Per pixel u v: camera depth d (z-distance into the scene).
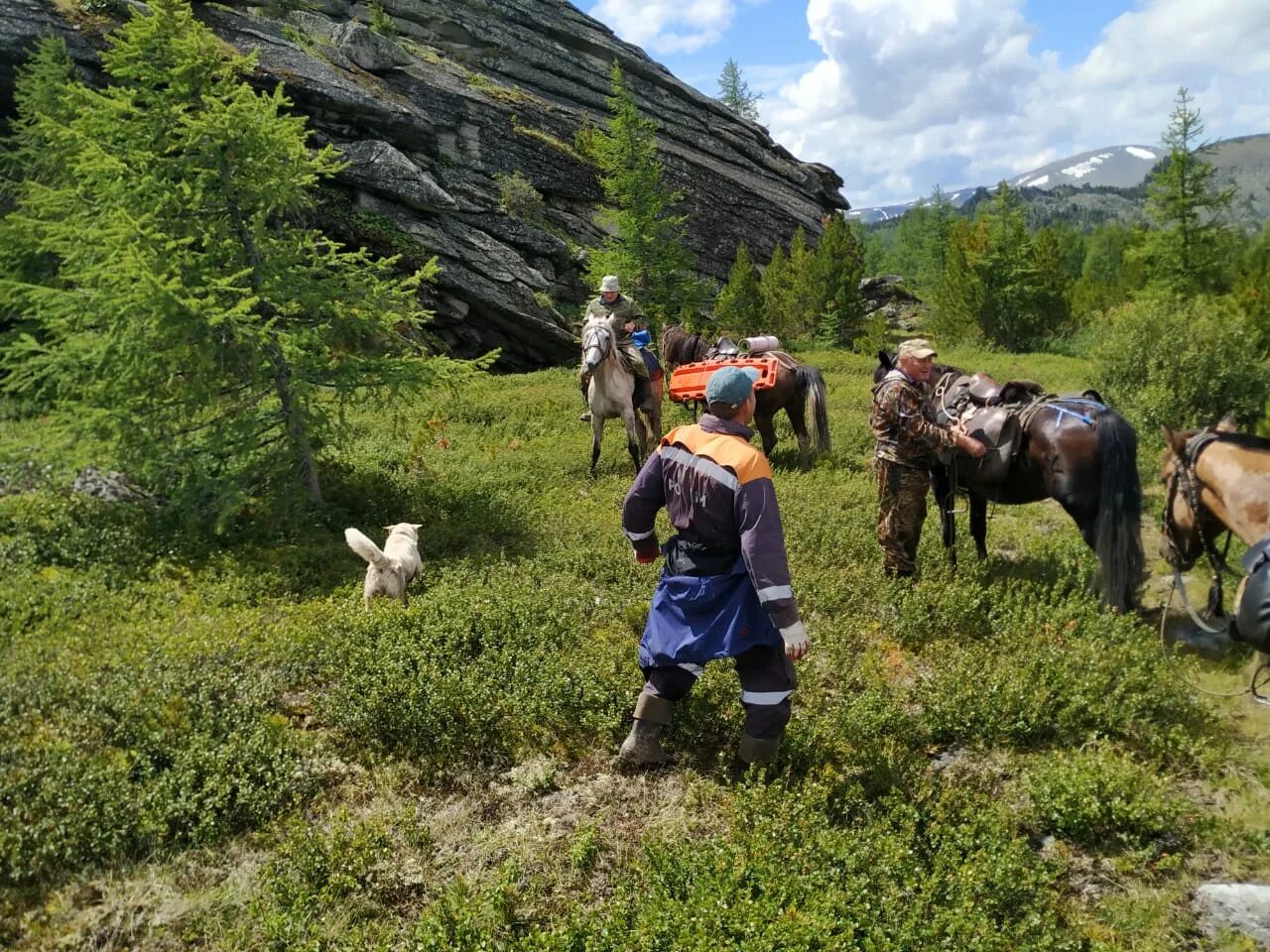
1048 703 4.75
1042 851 3.78
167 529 8.03
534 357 24.58
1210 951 3.20
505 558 7.60
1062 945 3.08
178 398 8.20
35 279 14.59
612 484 10.18
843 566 7.01
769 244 41.38
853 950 2.96
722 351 11.32
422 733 4.43
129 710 4.46
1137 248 26.16
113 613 6.21
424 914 3.14
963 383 7.07
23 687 4.77
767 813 3.71
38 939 3.19
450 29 36.34
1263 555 3.80
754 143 43.72
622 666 5.00
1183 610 6.12
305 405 8.40
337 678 5.07
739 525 3.78
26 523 7.92
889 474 6.46
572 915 3.17
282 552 7.59
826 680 5.20
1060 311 31.78
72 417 7.96
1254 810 3.97
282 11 27.17
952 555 6.99
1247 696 4.98
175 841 3.68
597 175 31.45
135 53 8.21
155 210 7.84
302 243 8.98
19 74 19.28
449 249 22.91
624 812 3.99
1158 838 3.83
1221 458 4.81
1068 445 5.79
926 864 3.58
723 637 3.83
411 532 7.16
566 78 38.22
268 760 4.21
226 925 3.28
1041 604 5.95
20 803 3.73
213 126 8.09
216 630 5.61
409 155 25.28
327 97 22.80
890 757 4.26
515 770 4.30
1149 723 4.61
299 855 3.47
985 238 32.72
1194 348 12.84
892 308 40.78
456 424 13.71
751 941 2.91
